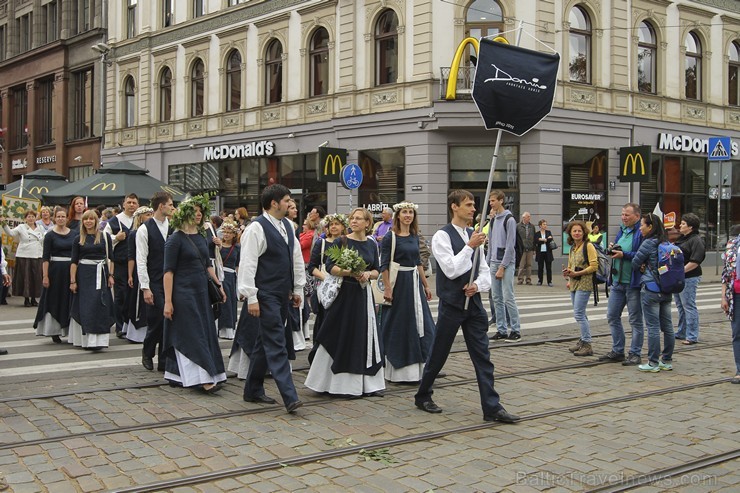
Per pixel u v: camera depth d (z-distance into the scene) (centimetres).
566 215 2445
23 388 790
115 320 1155
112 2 3672
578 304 1012
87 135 3919
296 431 638
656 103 2691
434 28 2358
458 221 690
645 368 916
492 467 551
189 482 510
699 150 2812
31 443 592
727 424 677
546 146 2369
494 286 1142
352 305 770
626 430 653
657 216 919
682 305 1155
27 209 1936
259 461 556
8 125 4538
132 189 2062
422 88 2366
